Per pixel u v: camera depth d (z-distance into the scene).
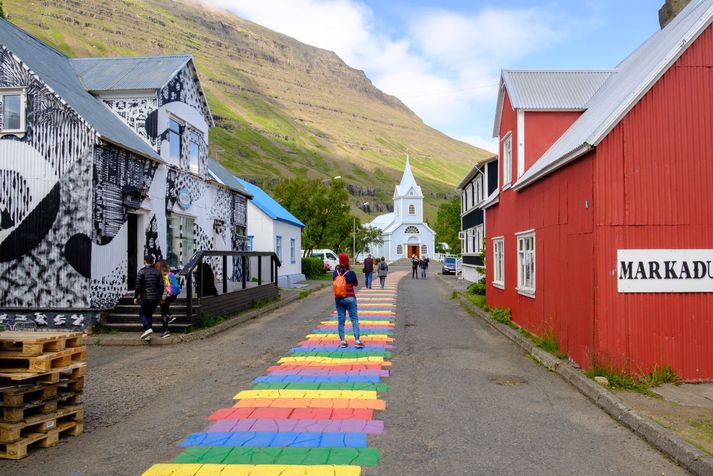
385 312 17.67
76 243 12.66
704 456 4.87
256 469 4.89
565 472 4.88
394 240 92.31
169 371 9.12
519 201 13.27
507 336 12.49
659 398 6.96
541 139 13.00
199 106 19.11
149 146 15.62
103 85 15.91
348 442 5.59
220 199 21.69
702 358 8.00
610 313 8.01
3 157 12.88
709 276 8.07
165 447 5.50
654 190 8.15
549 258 10.55
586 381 7.68
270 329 13.95
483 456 5.23
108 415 6.66
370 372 8.84
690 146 8.21
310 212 44.12
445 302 21.30
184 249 18.08
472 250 36.47
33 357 5.43
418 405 6.95
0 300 12.78
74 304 12.62
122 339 11.75
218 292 15.66
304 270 37.72
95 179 12.80
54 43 199.75
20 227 12.80
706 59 8.25
